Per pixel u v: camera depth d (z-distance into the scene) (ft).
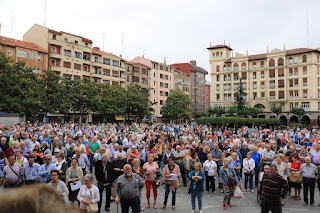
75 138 55.67
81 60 205.77
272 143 47.70
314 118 220.02
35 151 33.50
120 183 23.21
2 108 127.54
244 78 261.24
